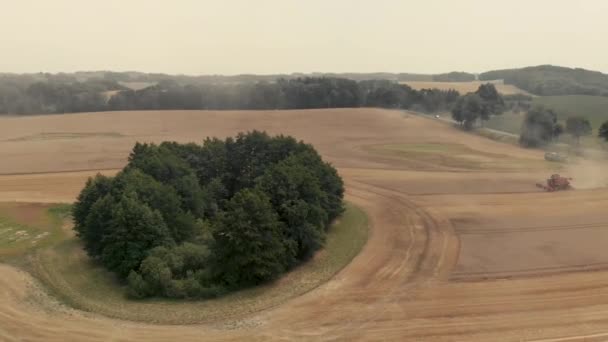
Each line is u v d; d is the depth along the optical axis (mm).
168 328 30781
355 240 47281
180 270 38219
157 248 39219
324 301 34156
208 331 30281
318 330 30078
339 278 38219
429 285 36344
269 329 30312
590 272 38312
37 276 39844
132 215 39844
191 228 45312
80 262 43281
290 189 43375
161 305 34438
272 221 38250
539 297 34031
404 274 38594
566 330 29703
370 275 38594
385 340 28719
